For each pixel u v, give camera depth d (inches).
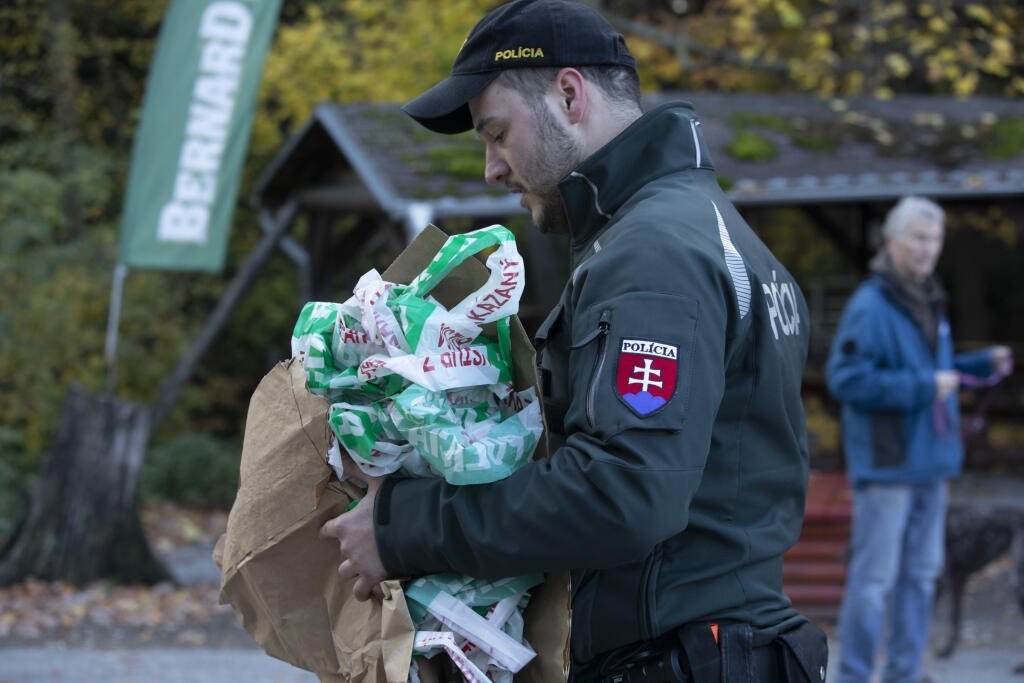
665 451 79.6
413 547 84.9
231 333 701.3
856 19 645.3
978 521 279.1
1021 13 632.4
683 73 672.4
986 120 487.8
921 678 247.3
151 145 416.2
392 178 395.2
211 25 416.5
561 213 96.5
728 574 88.4
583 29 93.1
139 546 378.0
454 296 91.7
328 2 675.4
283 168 466.9
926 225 225.0
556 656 86.7
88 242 594.2
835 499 355.9
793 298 97.7
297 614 91.0
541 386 89.5
